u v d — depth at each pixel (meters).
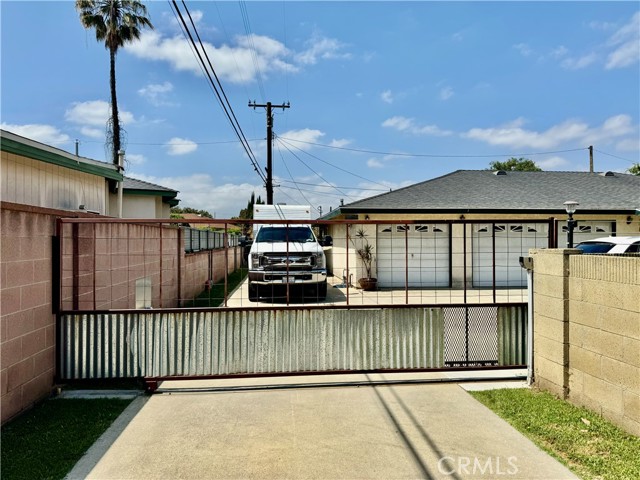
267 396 4.09
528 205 12.86
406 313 4.44
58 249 4.09
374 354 4.41
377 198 13.37
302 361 4.34
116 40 15.52
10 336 3.36
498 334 4.54
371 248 12.50
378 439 3.17
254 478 2.65
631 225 13.28
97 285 4.98
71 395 4.08
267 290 9.02
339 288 12.37
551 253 3.98
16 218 3.42
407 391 4.20
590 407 3.52
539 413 3.54
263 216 11.54
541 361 4.16
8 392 3.35
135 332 4.21
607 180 16.16
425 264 12.63
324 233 16.33
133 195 13.91
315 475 2.68
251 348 4.30
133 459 2.88
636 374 3.06
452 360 4.54
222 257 14.87
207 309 4.27
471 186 14.80
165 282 7.68
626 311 3.13
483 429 3.31
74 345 4.16
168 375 4.22
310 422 3.48
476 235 12.79
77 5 15.05
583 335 3.60
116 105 15.86
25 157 6.25
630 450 2.89
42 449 2.98
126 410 3.73
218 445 3.09
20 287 3.50
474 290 11.98
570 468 2.72
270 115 18.06
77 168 7.72
